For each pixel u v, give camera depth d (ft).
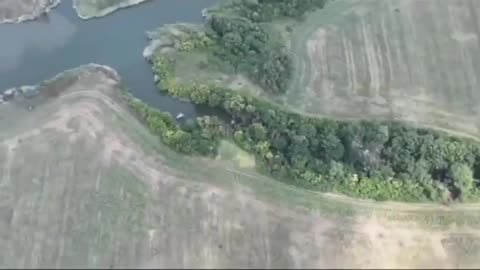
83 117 236.63
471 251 206.69
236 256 202.18
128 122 235.61
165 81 246.27
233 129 232.32
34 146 227.81
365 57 254.27
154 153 226.58
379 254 204.33
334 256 203.10
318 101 240.53
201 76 248.52
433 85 246.68
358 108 239.09
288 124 230.68
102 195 215.10
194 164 223.92
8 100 241.76
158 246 203.92
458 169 217.15
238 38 253.24
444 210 215.72
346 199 216.74
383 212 214.07
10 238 206.08
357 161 221.46
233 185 218.79
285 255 202.69
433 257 204.64
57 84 245.65
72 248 203.41
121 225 208.23
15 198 214.90
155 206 213.05
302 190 218.18
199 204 213.66
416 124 234.17
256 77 244.22
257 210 212.84
